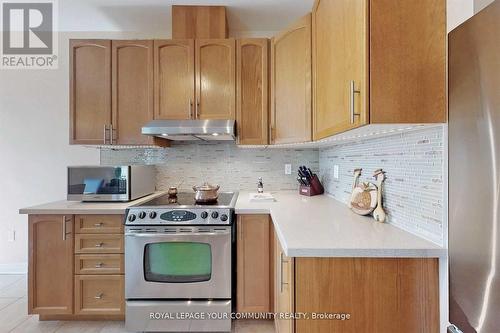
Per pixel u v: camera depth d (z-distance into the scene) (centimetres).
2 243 285
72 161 284
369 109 97
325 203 205
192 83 233
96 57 233
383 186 145
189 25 242
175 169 278
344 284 102
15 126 285
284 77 213
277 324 168
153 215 192
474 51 79
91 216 199
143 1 235
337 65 125
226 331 193
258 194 240
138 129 233
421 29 97
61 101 286
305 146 252
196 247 193
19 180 285
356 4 103
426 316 101
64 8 245
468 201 83
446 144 99
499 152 71
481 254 78
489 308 75
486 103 75
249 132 233
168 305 192
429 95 97
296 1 233
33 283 198
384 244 104
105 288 199
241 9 246
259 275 199
